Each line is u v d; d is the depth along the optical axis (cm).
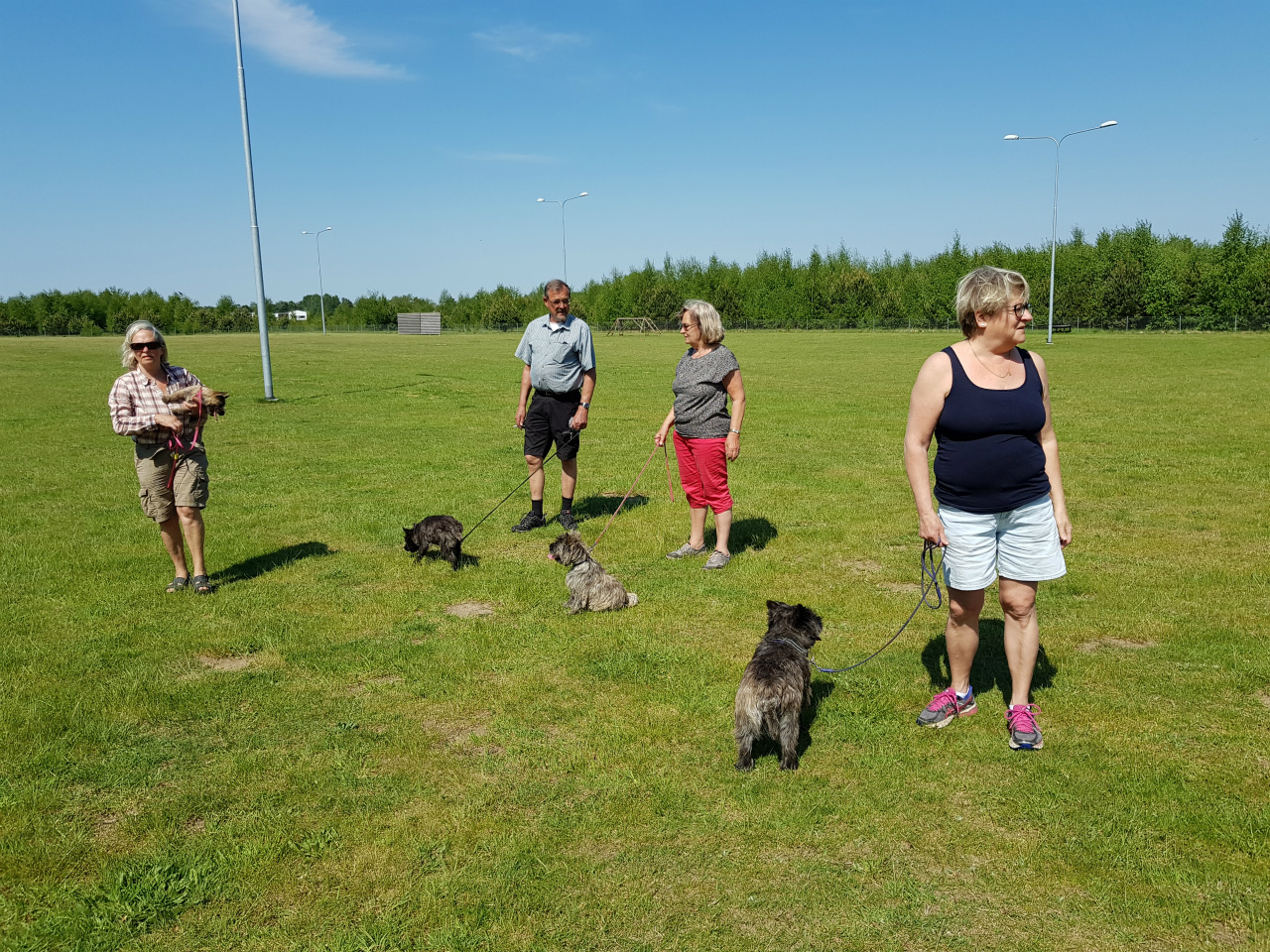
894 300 8638
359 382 2738
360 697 498
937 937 296
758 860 341
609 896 319
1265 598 640
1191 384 2339
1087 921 302
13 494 1088
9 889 327
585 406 877
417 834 360
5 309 9594
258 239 2147
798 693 409
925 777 399
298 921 308
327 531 894
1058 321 7212
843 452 1366
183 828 368
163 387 658
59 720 462
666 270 10431
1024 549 416
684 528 896
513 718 468
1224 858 334
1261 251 6519
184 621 623
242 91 2053
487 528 906
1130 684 495
